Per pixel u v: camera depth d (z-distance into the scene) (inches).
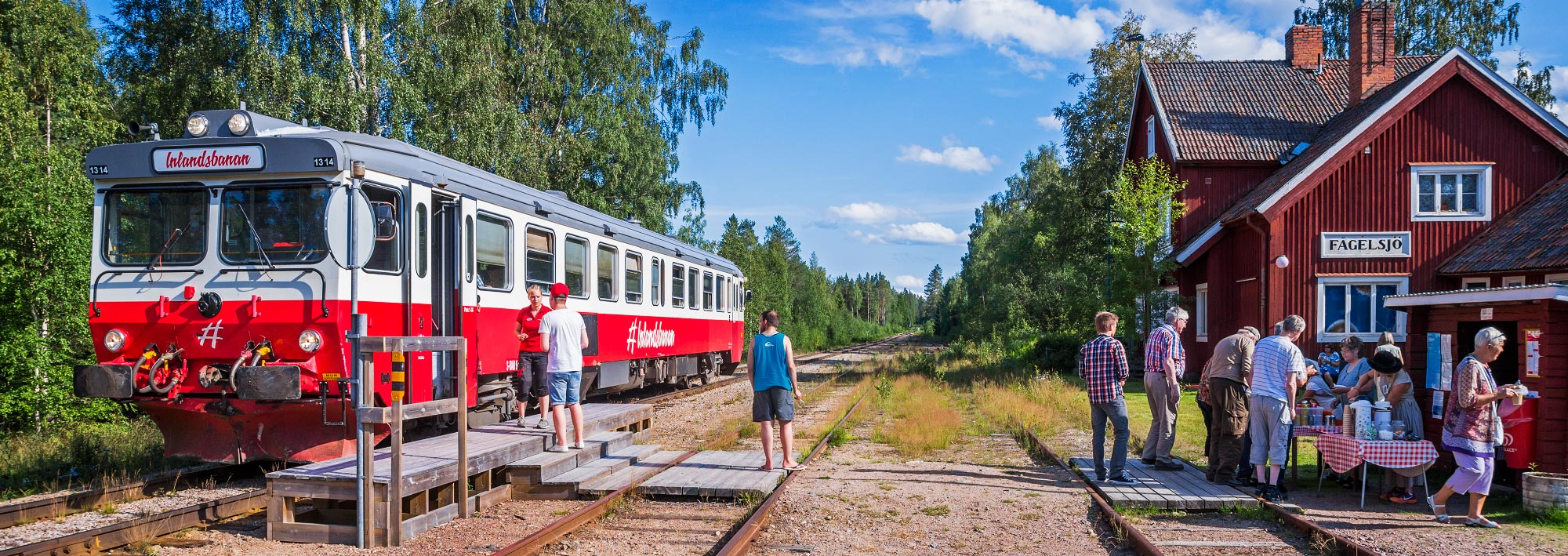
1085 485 333.4
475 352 378.0
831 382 874.1
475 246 378.9
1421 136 716.0
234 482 328.2
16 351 457.1
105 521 265.7
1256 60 1013.2
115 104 892.0
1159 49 1320.1
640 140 1060.5
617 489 304.5
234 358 305.0
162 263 312.3
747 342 1644.9
